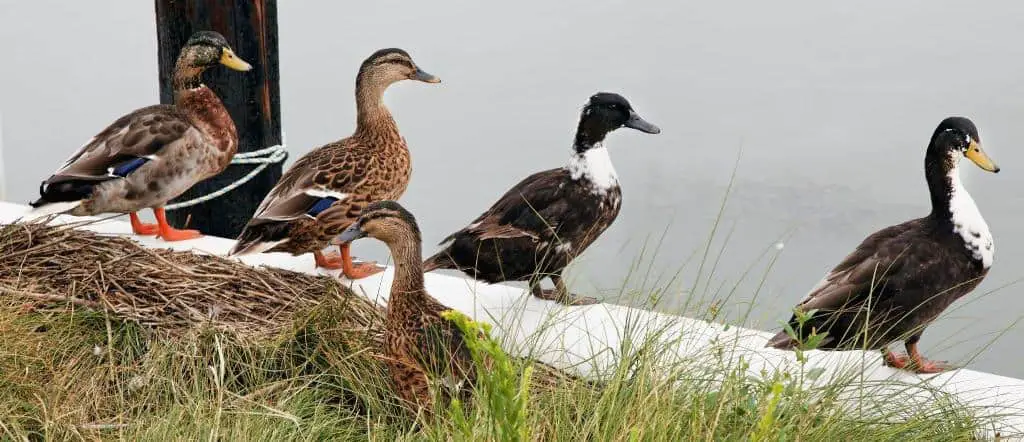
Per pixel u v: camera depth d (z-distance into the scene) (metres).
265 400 9.41
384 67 11.91
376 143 11.95
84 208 11.88
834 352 10.14
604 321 10.61
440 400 8.77
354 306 10.77
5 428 8.47
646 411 8.13
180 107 12.38
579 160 10.95
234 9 13.80
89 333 10.18
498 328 10.48
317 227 11.45
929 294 9.63
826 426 8.33
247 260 12.25
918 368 10.03
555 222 10.81
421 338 9.20
